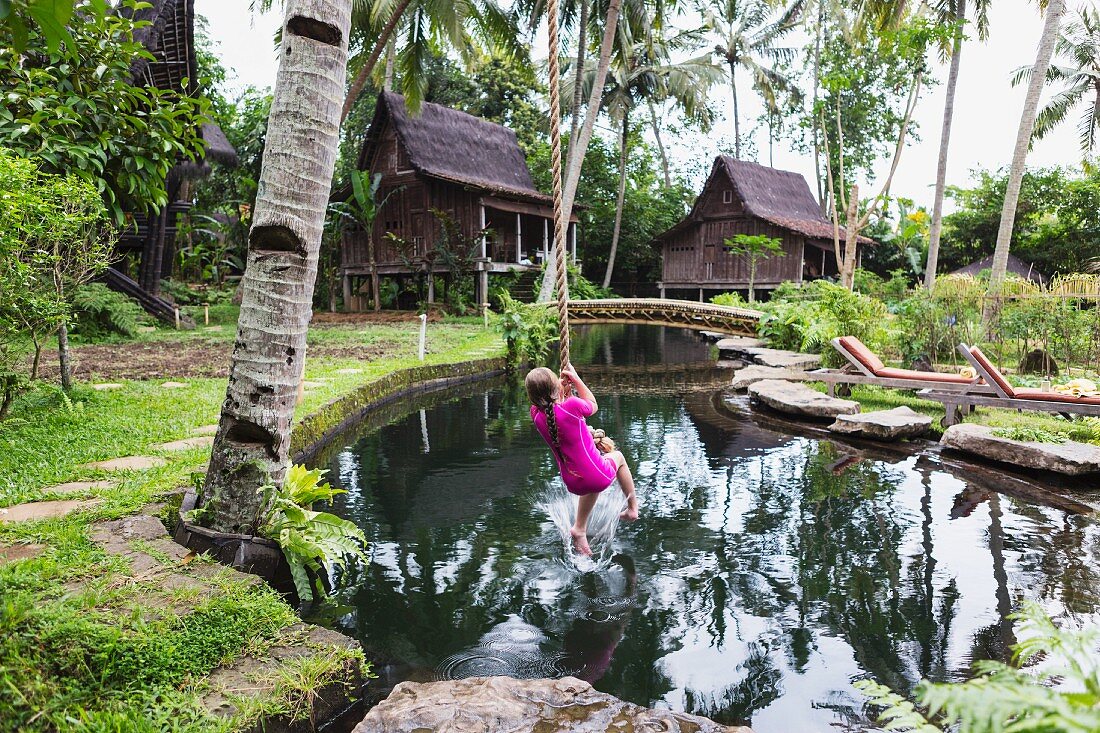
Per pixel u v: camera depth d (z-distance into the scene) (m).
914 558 4.39
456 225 23.12
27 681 2.16
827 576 4.15
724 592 3.96
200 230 27.09
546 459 6.86
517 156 28.06
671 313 21.77
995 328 11.65
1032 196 29.31
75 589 2.87
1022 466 6.32
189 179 16.81
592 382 12.38
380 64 23.80
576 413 4.32
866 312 12.77
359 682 2.81
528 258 26.86
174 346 12.77
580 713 2.54
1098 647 3.26
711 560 4.41
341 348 13.47
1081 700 1.25
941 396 7.79
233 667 2.61
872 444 7.47
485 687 2.68
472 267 23.34
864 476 6.25
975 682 1.30
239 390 3.77
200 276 29.16
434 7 17.50
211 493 3.79
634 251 35.88
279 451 3.84
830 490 5.85
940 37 16.08
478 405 9.92
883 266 32.88
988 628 3.50
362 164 25.03
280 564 3.88
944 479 6.11
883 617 3.64
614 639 3.45
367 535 4.84
